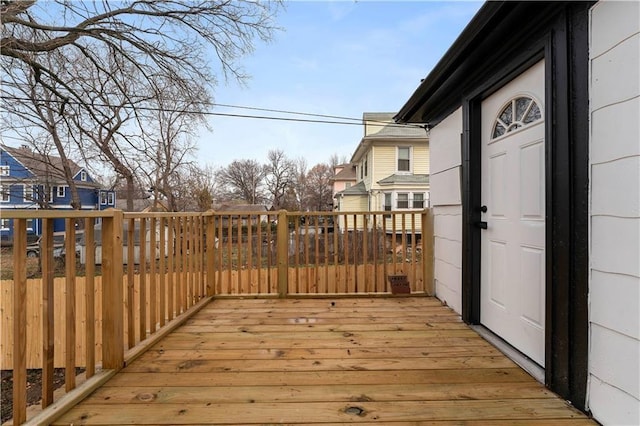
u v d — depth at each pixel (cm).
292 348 218
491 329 243
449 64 235
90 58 579
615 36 133
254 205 2817
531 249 197
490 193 246
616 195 132
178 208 1194
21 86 559
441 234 332
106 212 185
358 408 150
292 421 142
